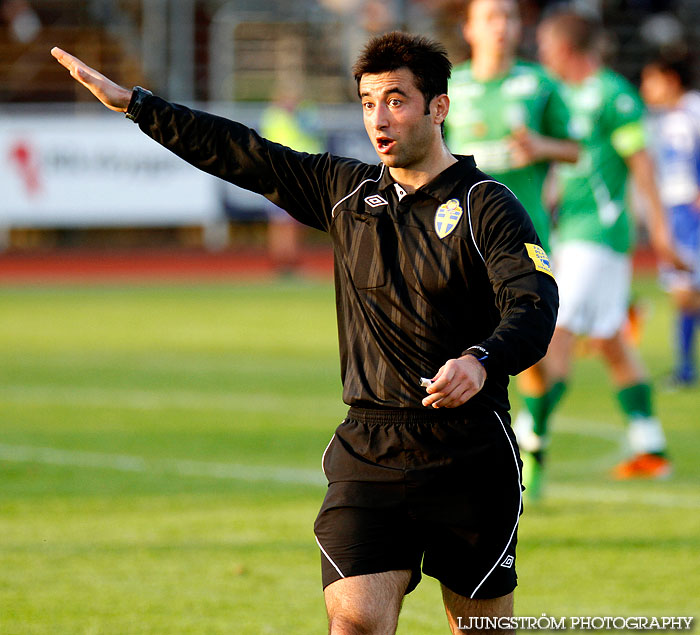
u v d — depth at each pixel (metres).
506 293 11.74
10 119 75.38
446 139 23.75
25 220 75.94
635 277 72.50
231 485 25.58
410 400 12.25
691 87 40.62
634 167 26.91
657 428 27.06
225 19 84.06
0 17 85.31
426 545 12.59
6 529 21.73
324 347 47.88
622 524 22.23
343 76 87.12
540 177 23.27
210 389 38.50
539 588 18.22
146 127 13.61
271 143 13.42
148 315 57.56
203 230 84.56
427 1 84.31
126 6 86.56
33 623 16.34
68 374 41.41
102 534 21.41
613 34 85.94
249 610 17.08
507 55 23.17
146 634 15.94
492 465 12.26
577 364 46.19
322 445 30.08
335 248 12.98
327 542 12.27
